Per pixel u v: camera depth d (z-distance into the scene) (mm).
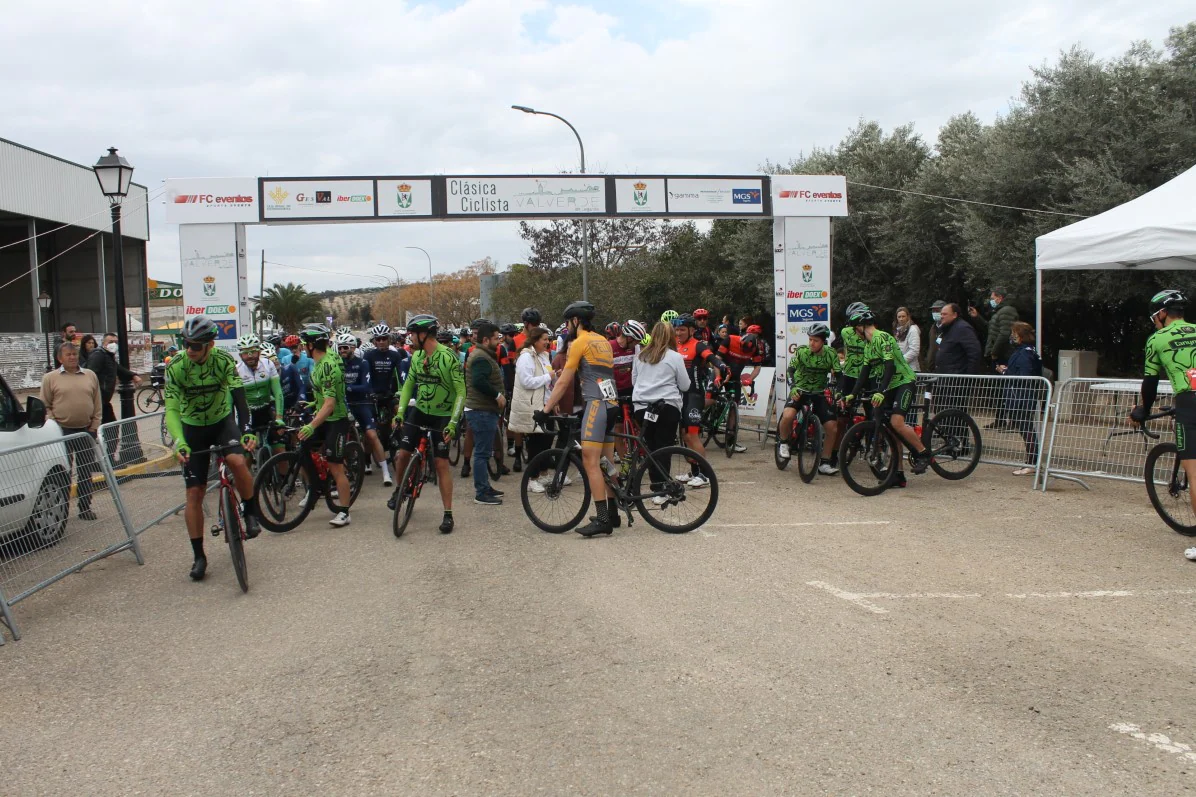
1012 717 3529
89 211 37000
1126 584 5391
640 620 4859
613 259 32906
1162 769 3092
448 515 7352
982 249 17234
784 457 9914
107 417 11766
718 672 4070
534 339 9719
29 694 4152
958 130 22703
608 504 7008
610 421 7070
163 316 70125
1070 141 16562
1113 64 16500
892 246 20609
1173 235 9023
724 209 12586
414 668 4270
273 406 8930
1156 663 4090
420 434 7426
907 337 11805
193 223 11711
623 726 3531
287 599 5559
